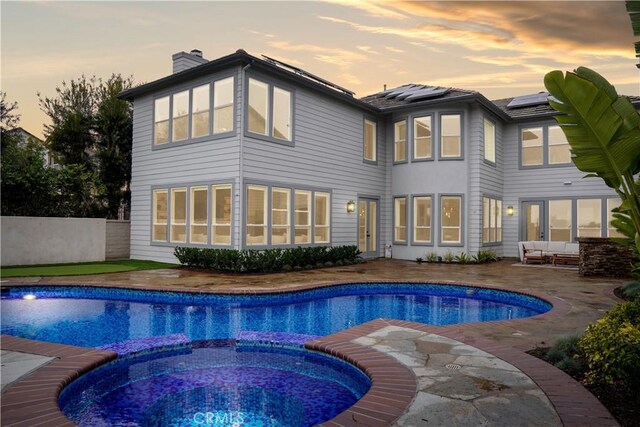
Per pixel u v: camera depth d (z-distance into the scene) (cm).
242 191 1293
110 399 434
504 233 1962
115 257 1662
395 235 1855
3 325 743
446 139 1741
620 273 1227
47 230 1448
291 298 972
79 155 2016
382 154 1883
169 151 1513
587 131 421
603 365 386
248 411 405
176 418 389
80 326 740
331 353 529
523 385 405
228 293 924
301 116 1492
